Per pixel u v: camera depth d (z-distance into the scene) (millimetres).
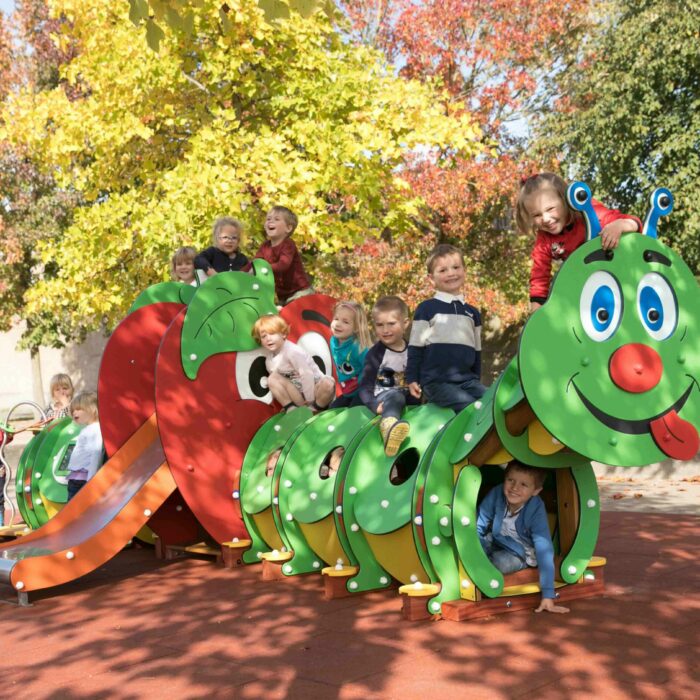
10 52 22500
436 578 4836
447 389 5344
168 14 4812
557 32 18031
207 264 7527
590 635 4258
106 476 6793
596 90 16328
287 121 11781
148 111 11414
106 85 11328
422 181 15516
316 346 7305
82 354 31812
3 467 8664
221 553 6727
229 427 6672
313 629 4648
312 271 12711
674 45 14773
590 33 17688
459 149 11438
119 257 11734
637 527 7457
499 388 4484
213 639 4547
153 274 12188
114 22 11430
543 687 3543
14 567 5602
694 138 14781
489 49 17906
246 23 10719
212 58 11133
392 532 5066
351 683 3730
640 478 11133
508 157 16062
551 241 4820
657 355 4398
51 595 5941
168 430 6398
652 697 3359
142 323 7293
